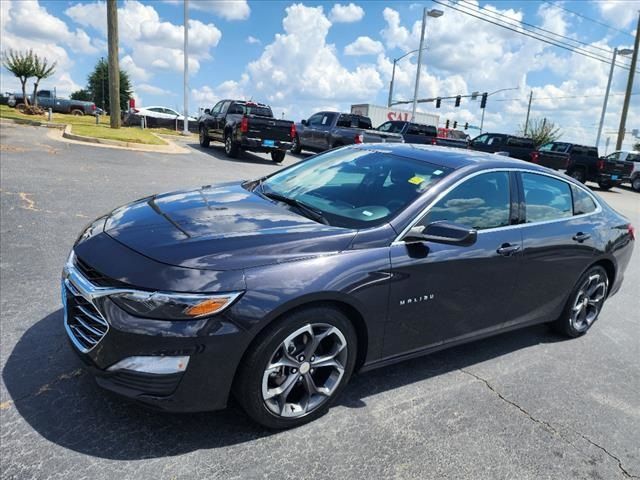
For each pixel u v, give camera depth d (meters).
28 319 3.77
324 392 2.92
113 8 19.39
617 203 17.05
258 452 2.62
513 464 2.75
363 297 2.87
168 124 31.62
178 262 2.52
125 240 2.79
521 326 4.11
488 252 3.50
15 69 28.84
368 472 2.55
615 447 3.01
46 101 39.16
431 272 3.18
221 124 17.50
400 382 3.49
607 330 4.93
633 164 24.55
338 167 3.97
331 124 19.66
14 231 5.79
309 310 2.69
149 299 2.39
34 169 9.55
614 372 3.99
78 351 2.64
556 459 2.83
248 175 12.56
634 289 6.48
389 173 3.63
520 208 3.86
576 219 4.32
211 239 2.72
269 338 2.57
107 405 2.86
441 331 3.43
